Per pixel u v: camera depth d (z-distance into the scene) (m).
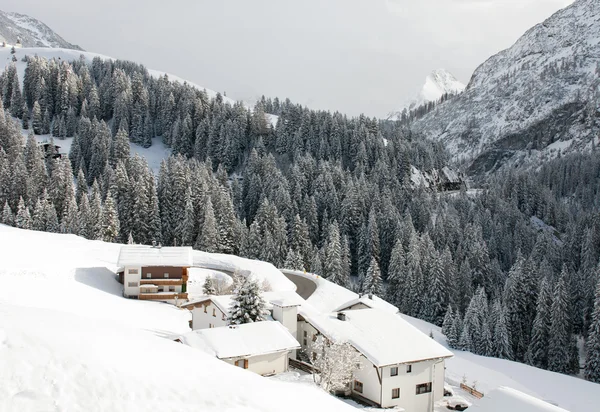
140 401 17.45
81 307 52.91
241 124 177.00
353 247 122.31
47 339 19.39
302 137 172.62
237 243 108.06
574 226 147.00
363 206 127.94
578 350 90.50
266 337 42.25
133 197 110.62
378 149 169.12
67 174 118.06
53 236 89.06
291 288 78.25
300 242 108.56
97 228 100.94
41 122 179.50
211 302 52.81
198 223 111.62
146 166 124.12
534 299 95.06
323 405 22.30
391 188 150.50
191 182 117.75
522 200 179.38
